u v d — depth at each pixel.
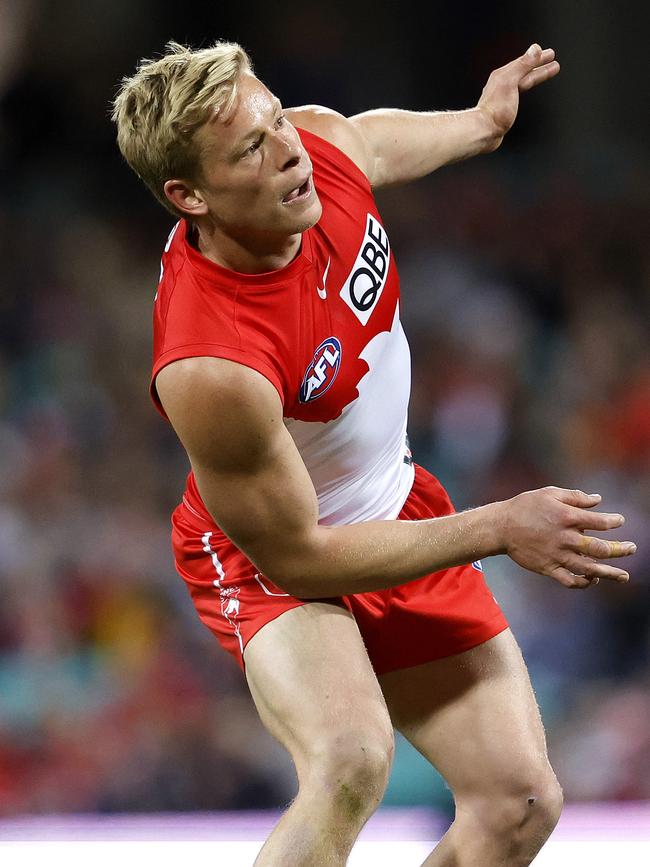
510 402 29.95
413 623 10.28
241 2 38.19
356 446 9.93
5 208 34.97
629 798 21.84
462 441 29.42
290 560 9.05
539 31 37.94
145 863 14.63
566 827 15.69
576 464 28.52
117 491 27.91
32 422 29.48
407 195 34.88
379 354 9.76
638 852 14.56
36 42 37.16
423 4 37.94
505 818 10.02
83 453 28.92
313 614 9.51
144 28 38.12
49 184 35.91
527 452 29.12
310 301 9.12
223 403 8.60
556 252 34.12
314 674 9.13
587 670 23.94
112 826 16.48
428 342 31.22
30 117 36.62
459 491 28.53
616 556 8.80
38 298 33.06
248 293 8.87
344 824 8.59
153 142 8.66
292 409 9.30
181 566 10.65
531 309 33.06
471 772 10.14
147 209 35.66
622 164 36.38
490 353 30.73
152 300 32.81
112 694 23.42
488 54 37.97
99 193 35.94
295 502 8.88
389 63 38.06
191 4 38.22
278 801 21.92
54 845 15.52
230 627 9.99
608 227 34.66
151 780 22.17
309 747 8.84
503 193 35.12
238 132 8.44
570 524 8.80
